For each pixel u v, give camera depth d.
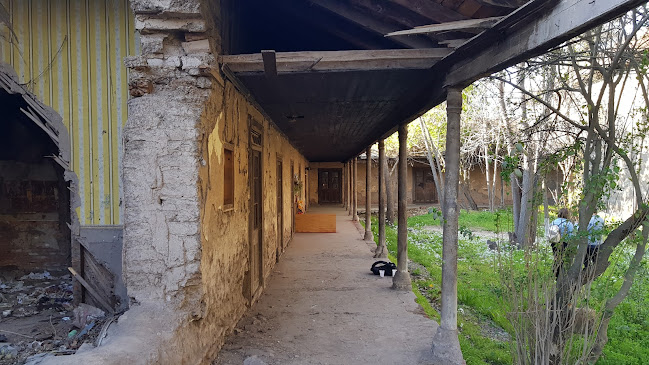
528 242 4.05
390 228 17.88
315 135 10.70
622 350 5.29
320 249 10.77
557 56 5.38
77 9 4.44
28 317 4.85
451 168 4.25
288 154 11.77
